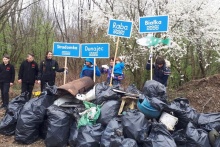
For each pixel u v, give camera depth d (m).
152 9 11.02
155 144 5.09
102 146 5.32
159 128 5.32
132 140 5.10
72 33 15.84
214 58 12.79
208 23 10.82
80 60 13.80
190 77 12.74
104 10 11.16
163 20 7.24
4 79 9.02
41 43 19.98
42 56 19.88
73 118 6.09
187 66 12.78
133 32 10.97
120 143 5.00
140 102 5.84
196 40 11.32
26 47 19.78
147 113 5.71
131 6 11.03
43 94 6.68
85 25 13.92
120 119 5.66
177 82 12.62
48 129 5.88
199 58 12.27
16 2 10.66
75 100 6.48
